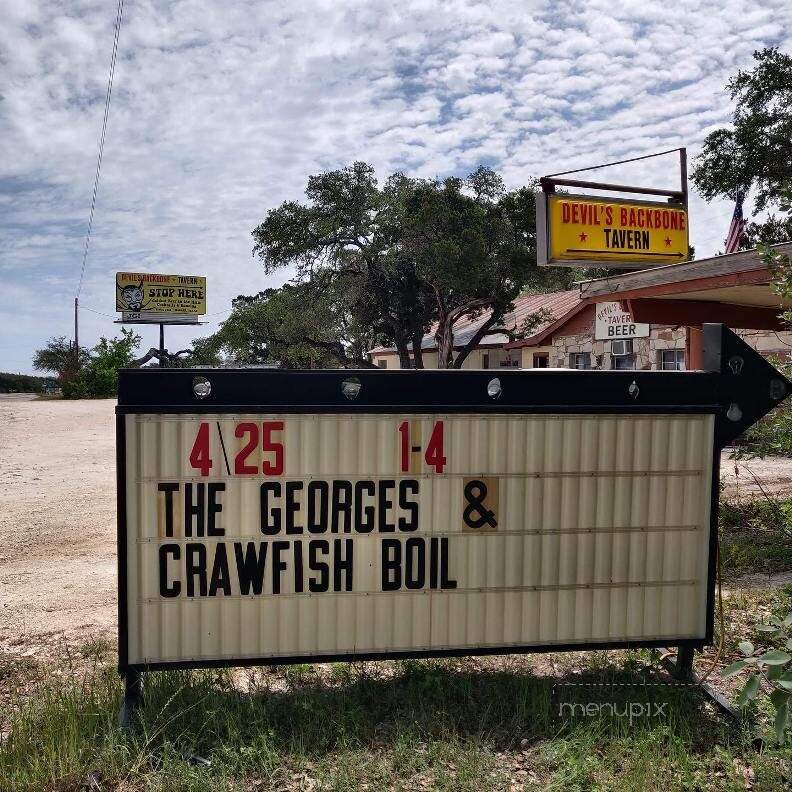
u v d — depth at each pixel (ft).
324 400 12.87
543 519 13.58
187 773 10.57
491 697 13.17
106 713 12.16
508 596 13.55
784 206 26.45
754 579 20.44
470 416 13.30
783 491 31.58
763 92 80.48
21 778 10.36
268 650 12.96
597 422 13.65
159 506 12.58
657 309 35.14
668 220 42.34
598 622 13.80
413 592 13.30
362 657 13.19
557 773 10.75
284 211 123.95
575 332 81.25
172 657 12.68
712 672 14.58
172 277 194.49
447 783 10.53
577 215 40.65
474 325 138.92
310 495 12.97
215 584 12.75
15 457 50.42
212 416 12.64
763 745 11.58
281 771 10.84
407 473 13.20
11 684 14.07
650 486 13.84
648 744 11.48
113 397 156.97
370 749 11.48
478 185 118.73
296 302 127.44
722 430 13.96
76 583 21.06
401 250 117.08
